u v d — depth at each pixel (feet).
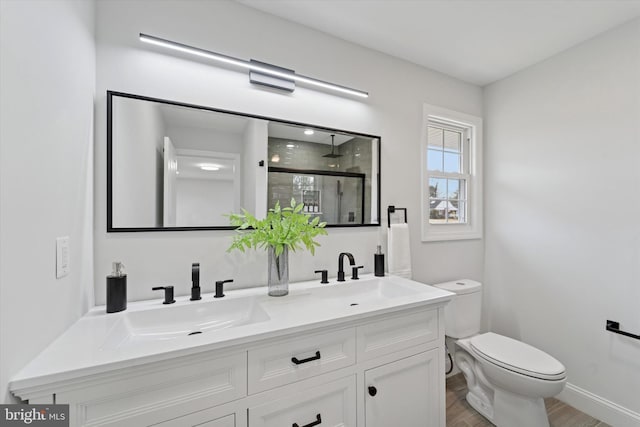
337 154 5.89
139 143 4.16
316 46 5.69
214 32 4.74
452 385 6.87
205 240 4.61
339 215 5.91
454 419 5.77
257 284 5.01
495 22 5.48
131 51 4.15
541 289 6.82
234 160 4.85
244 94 4.98
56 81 2.81
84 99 3.51
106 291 3.71
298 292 4.76
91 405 2.43
